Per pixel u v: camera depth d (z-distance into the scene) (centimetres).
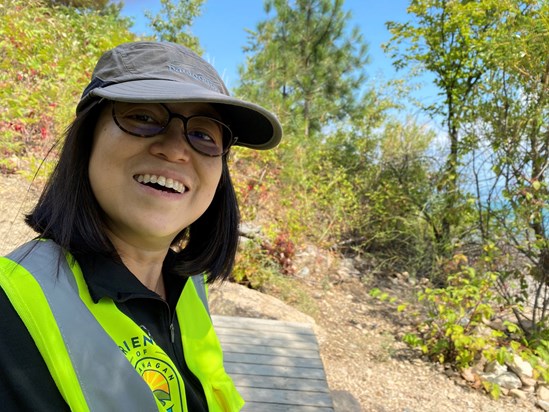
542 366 401
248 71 827
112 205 85
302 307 474
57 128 429
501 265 475
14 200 358
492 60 480
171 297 111
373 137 770
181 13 777
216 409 110
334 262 615
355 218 691
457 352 409
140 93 77
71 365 72
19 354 66
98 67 88
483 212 514
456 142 558
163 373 89
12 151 412
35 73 487
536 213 440
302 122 891
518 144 455
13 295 69
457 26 538
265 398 241
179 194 90
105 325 82
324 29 1066
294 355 290
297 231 588
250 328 324
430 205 607
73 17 725
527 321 480
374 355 413
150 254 98
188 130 90
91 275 83
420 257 603
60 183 84
